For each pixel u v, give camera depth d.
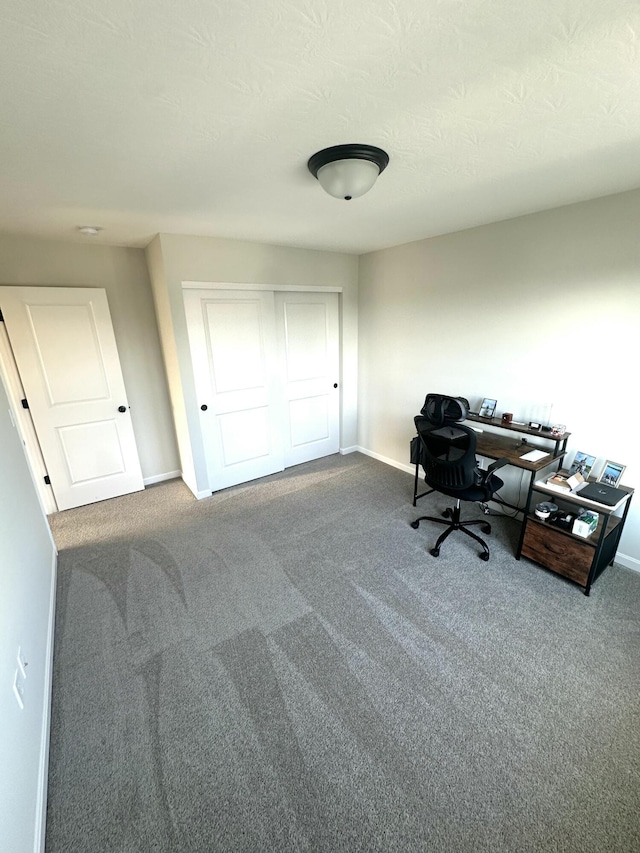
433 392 3.40
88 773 1.34
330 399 4.17
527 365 2.64
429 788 1.28
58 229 2.50
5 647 1.24
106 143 1.33
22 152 1.36
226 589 2.23
